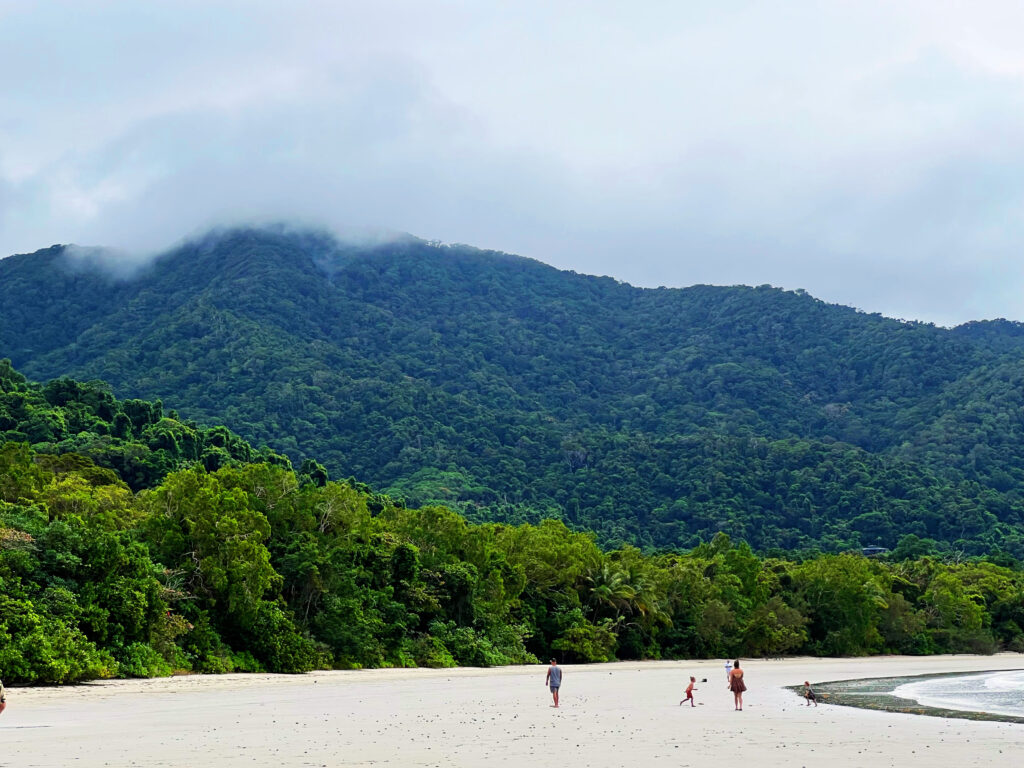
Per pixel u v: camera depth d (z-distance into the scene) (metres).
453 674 81.25
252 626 72.69
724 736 40.75
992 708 57.41
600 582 112.81
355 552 89.31
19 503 79.69
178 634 68.25
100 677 60.53
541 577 109.25
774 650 127.12
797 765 32.34
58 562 61.66
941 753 35.75
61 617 59.12
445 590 93.75
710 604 121.19
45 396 183.75
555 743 37.38
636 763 32.31
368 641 83.50
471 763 31.64
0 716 43.28
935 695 68.19
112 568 63.72
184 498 75.75
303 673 75.06
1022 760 34.06
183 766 30.03
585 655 105.44
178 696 54.56
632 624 114.50
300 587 81.56
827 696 66.50
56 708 46.97
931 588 156.62
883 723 47.34
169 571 70.19
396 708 51.16
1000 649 158.00
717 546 147.25
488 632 97.31
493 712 50.12
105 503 90.94
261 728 40.66
